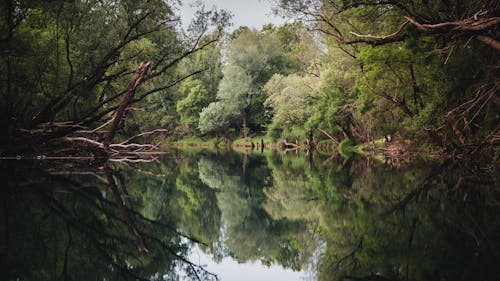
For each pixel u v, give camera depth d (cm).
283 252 628
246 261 583
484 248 553
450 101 1952
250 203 1094
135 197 1078
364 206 941
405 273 459
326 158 3091
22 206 834
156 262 540
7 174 1405
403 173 1678
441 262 493
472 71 1811
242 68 6325
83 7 1934
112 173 1655
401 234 650
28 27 1962
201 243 667
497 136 1675
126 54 2319
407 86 2267
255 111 6538
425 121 2005
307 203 1054
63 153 2245
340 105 3866
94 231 676
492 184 1238
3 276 440
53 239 606
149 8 1983
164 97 6931
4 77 1972
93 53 2184
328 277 476
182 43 2202
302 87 4697
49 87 2162
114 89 2594
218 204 1071
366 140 4003
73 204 899
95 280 445
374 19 1847
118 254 559
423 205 898
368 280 449
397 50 2012
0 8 1730
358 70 2686
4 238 598
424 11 1617
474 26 1043
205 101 6931
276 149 5494
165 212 917
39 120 1878
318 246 643
